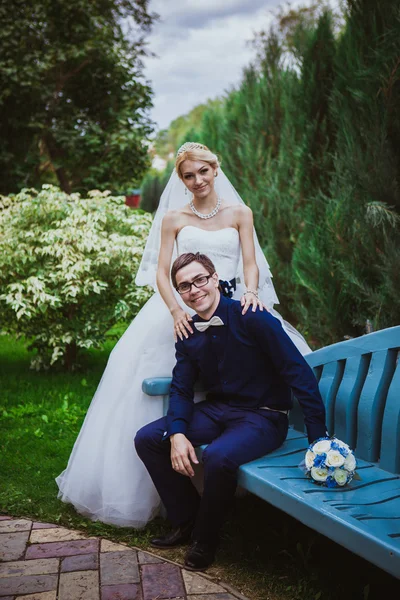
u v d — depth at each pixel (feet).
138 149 33.78
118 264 18.02
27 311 16.88
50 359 19.26
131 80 34.42
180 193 10.39
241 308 8.32
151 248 10.45
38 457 12.13
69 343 18.30
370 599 7.19
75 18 32.73
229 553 8.40
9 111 31.55
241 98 22.91
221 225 10.07
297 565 8.02
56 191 19.27
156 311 9.99
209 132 28.04
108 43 33.50
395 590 7.38
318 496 6.70
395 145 14.42
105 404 9.63
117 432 9.27
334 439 7.25
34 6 31.09
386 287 13.97
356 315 15.61
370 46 14.73
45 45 32.27
